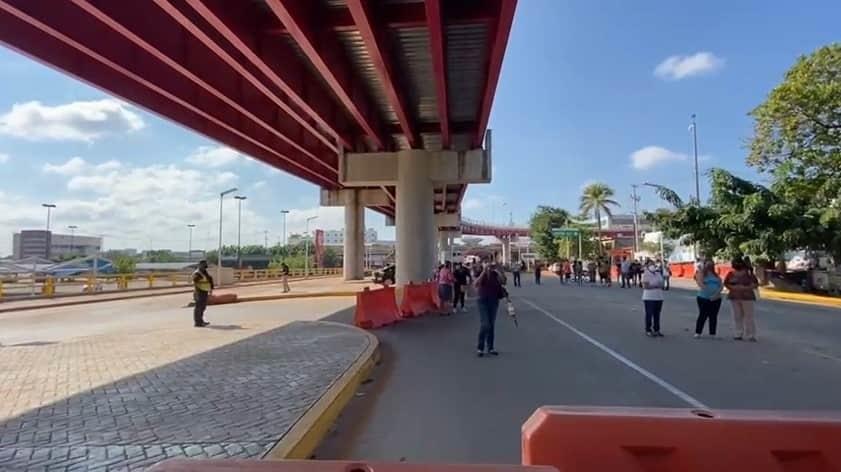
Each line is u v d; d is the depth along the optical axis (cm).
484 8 1345
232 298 2720
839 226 2970
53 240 13000
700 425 267
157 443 545
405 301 1939
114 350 1108
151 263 11600
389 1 1320
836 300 2498
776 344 1259
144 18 1297
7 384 808
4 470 477
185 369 909
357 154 2528
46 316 2116
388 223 8512
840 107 2967
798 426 266
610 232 10344
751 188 3331
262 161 3275
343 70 1673
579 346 1237
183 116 2209
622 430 268
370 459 545
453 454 553
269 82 1783
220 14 1169
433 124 2498
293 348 1123
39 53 1399
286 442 544
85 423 610
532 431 273
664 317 1848
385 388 849
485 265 1157
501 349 1206
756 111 3256
